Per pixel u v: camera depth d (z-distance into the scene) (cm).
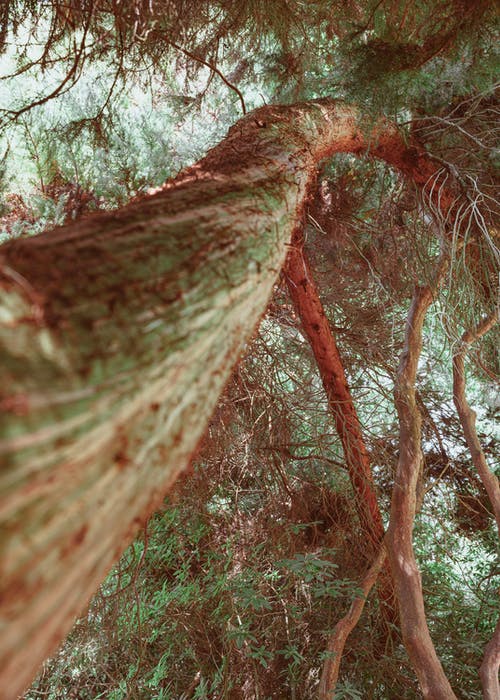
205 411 105
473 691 519
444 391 716
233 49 499
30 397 58
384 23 393
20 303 68
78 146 517
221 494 599
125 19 295
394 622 544
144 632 508
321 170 522
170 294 96
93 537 67
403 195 514
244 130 267
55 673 501
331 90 417
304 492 591
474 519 679
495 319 459
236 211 151
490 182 452
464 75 407
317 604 553
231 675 504
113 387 71
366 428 547
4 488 53
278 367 561
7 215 639
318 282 583
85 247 91
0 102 537
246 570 534
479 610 587
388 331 613
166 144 658
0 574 52
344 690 416
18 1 362
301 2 424
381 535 540
